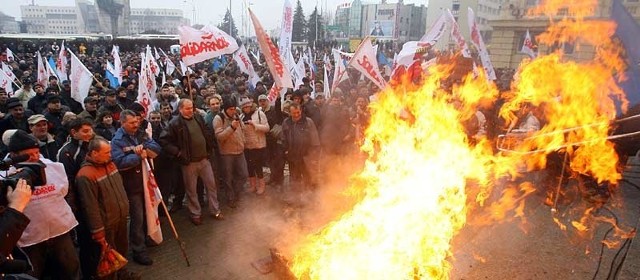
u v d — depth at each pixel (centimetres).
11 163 283
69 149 477
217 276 498
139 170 518
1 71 1100
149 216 507
